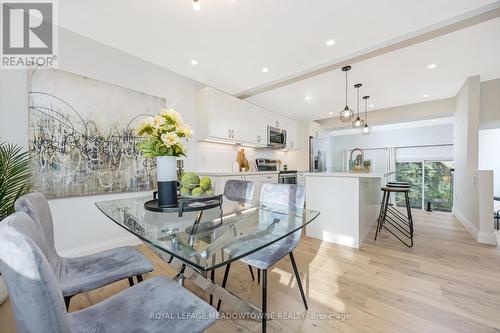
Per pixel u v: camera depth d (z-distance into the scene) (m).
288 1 1.71
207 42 2.29
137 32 2.12
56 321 0.52
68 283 0.99
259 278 1.76
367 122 4.97
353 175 2.46
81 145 2.13
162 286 0.91
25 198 0.98
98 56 2.28
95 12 1.84
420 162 5.97
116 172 2.38
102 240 2.31
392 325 1.28
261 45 2.35
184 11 1.82
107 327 0.71
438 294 1.58
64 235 2.06
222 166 3.92
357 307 1.45
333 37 2.20
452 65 2.76
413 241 2.66
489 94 3.18
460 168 3.64
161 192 1.44
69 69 2.08
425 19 1.93
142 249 2.44
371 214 3.32
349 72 2.96
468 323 1.29
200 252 0.98
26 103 1.85
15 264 0.50
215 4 1.74
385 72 2.95
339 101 4.26
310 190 2.79
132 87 2.56
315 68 2.85
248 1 1.71
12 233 0.52
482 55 2.50
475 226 2.87
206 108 3.27
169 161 1.43
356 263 2.07
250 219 1.50
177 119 1.40
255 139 4.18
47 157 1.94
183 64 2.79
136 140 2.55
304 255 2.25
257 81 3.36
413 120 4.70
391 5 1.76
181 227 1.29
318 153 5.93
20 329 0.54
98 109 2.25
